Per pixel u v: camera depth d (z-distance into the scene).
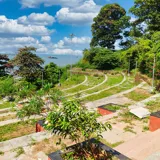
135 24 35.28
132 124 8.64
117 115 9.80
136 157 5.50
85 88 23.27
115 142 7.02
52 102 5.45
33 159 6.20
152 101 12.41
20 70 27.53
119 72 32.19
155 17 30.36
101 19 40.66
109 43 41.72
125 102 15.30
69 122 3.70
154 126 7.80
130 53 29.38
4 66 31.72
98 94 18.91
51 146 6.88
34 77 27.72
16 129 10.89
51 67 32.81
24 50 27.81
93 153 4.42
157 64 20.80
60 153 4.36
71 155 4.26
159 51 21.28
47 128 3.99
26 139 7.46
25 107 5.16
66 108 3.79
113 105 12.02
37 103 5.18
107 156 4.34
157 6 30.53
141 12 32.06
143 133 7.67
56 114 3.82
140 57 26.11
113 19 41.06
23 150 6.73
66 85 26.83
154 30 30.77
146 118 9.30
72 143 7.01
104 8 40.03
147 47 26.20
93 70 35.97
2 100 19.00
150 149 5.89
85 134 3.82
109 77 29.20
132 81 24.17
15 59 27.62
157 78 21.09
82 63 39.38
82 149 4.49
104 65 36.06
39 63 28.41
